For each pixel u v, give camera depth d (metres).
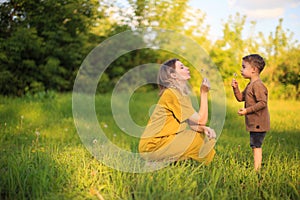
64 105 7.22
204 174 3.12
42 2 9.70
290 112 7.28
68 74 10.10
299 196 2.80
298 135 5.23
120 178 2.98
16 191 2.86
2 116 6.18
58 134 5.27
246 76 3.45
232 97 8.20
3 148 4.31
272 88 9.17
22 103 7.38
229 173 3.15
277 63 9.34
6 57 9.21
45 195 2.72
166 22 9.66
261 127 3.32
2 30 9.62
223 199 2.64
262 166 3.47
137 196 2.68
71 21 9.91
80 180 2.97
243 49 9.30
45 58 9.78
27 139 4.93
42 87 9.58
